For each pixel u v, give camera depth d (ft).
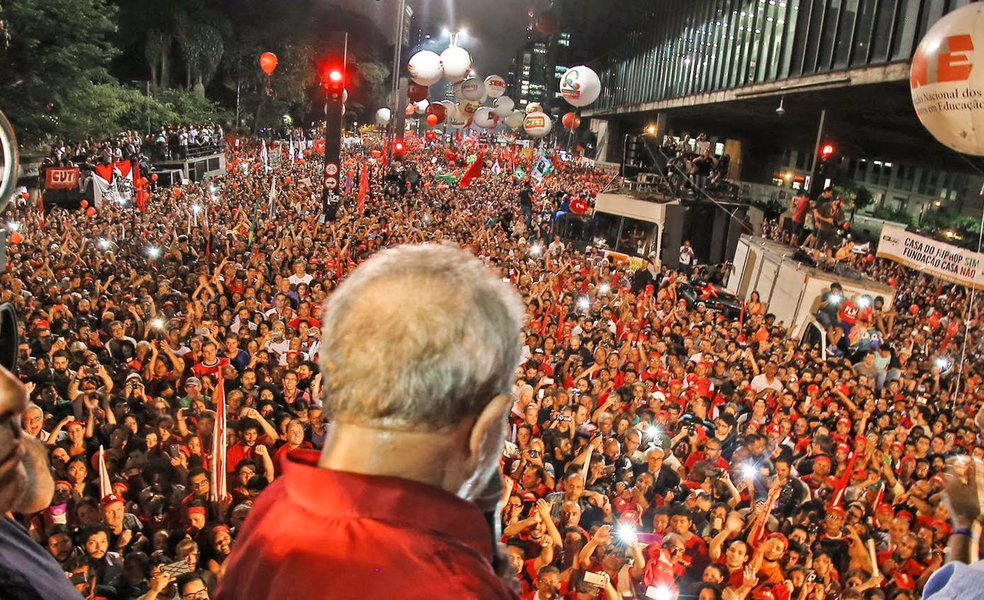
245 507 17.26
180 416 22.33
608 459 23.15
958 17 22.86
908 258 41.63
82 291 35.37
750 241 61.11
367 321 3.30
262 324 31.89
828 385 33.04
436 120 130.00
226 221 61.98
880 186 126.72
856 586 18.93
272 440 22.35
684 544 18.79
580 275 52.65
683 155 79.20
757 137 173.99
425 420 3.23
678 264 66.49
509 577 3.58
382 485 3.17
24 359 24.70
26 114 67.00
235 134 157.38
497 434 3.52
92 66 74.69
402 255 3.64
